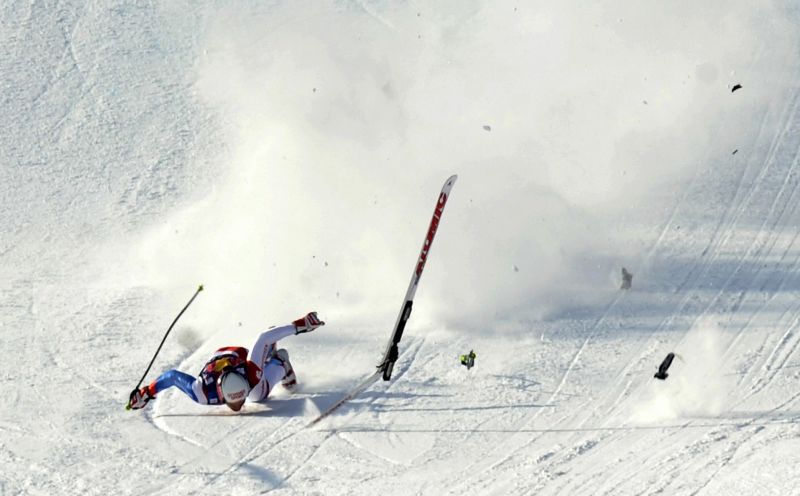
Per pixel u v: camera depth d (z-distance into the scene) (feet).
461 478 67.82
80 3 239.30
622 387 85.46
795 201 142.72
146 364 96.73
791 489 57.41
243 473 70.90
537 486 65.05
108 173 171.53
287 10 246.47
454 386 87.66
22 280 128.47
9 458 74.49
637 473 65.51
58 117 191.83
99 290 123.34
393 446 75.00
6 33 223.71
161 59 218.59
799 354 90.38
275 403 85.56
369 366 93.71
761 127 177.17
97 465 73.00
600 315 105.29
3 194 162.40
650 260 121.90
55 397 88.02
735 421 74.95
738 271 117.19
